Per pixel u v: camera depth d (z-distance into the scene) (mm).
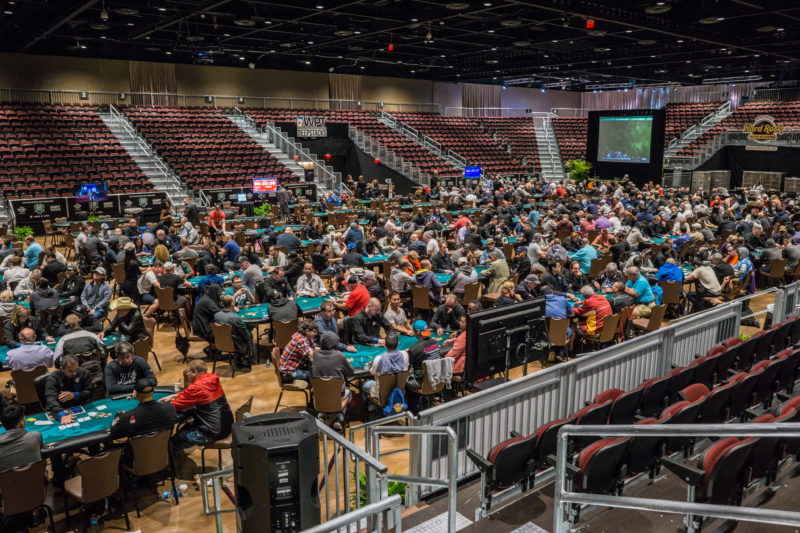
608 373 6262
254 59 30750
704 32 19797
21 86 25875
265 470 3361
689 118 37375
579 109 42938
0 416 5785
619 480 4441
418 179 28172
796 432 2691
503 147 35656
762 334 7277
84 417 5891
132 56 27688
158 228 16078
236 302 9594
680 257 14750
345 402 6941
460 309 8531
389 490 5027
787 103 33219
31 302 9141
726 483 3969
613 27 20406
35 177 21484
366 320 8234
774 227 17109
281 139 28266
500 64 30625
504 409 5332
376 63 34938
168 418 5574
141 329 8336
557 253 12820
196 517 5523
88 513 5543
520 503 4621
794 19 18625
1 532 4988
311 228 16328
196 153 25750
